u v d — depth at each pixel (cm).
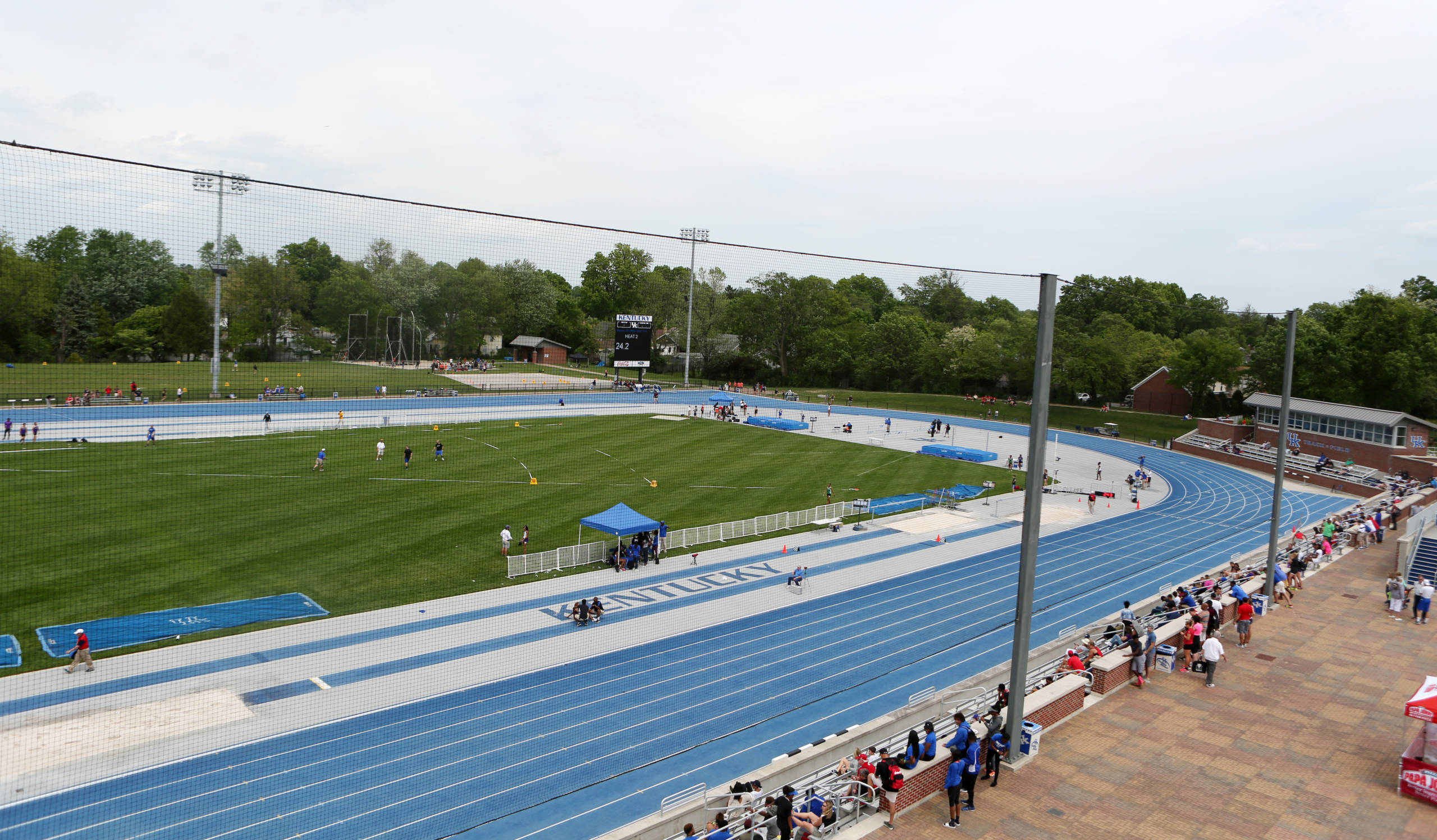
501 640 2761
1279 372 7919
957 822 1549
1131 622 2366
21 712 2138
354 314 8581
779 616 3114
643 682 2498
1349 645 2514
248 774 1911
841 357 12025
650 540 3781
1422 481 6009
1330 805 1627
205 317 8238
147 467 4788
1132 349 9738
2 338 7781
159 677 2369
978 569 3819
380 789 1875
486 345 10812
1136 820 1569
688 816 1664
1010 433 8850
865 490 5491
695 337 11775
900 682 2555
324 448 5616
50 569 3136
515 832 1742
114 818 1723
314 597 3041
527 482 5050
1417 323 7281
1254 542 4444
